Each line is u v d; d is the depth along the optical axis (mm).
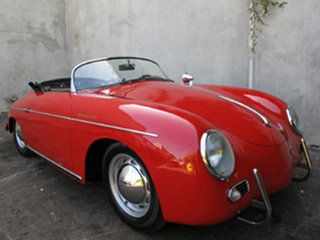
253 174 1415
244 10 3539
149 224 1544
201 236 1602
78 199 2117
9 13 5793
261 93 2303
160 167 1327
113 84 2318
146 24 4859
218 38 3863
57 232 1688
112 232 1677
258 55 3502
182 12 4242
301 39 3123
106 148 1802
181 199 1287
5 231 1703
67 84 3436
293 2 3119
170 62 4574
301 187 2186
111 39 5656
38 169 2768
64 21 6824
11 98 6039
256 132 1601
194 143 1257
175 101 1862
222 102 1936
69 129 1930
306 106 3211
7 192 2252
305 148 1909
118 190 1763
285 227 1666
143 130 1408
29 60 6230
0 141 3850
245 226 1688
